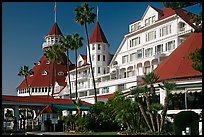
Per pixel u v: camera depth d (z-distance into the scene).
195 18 27.33
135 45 68.62
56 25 112.00
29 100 46.81
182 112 27.09
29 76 112.44
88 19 56.91
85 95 81.19
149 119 31.92
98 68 84.31
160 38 61.72
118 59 74.12
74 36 67.06
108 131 37.66
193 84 33.41
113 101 34.94
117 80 66.12
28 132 40.09
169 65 39.97
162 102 34.94
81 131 37.66
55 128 43.25
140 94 32.97
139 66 66.19
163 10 64.81
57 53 77.62
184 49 41.00
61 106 47.62
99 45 85.44
